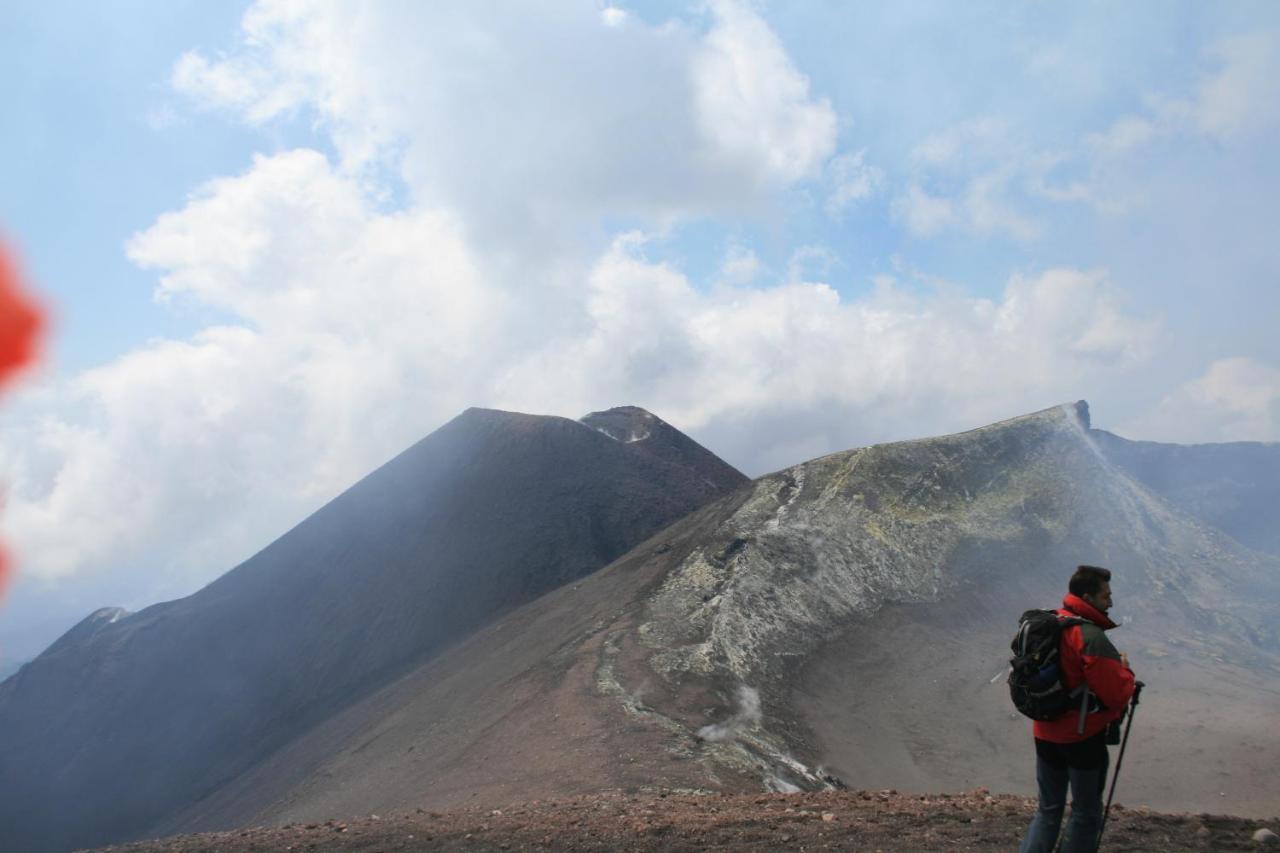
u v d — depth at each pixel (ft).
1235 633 229.04
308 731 368.48
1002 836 32.35
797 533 256.32
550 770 132.77
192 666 491.72
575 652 205.36
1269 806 131.95
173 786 405.59
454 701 232.73
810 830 35.42
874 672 204.85
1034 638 23.12
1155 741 163.94
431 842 38.88
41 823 402.72
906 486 276.82
